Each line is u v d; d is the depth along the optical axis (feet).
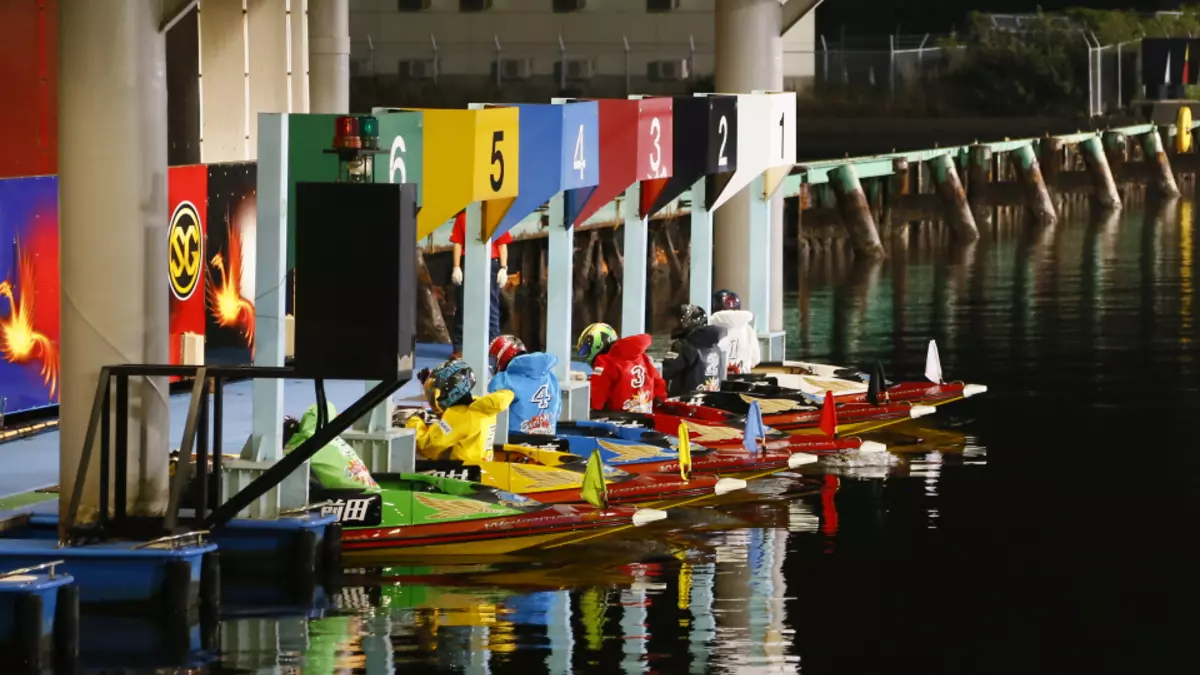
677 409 83.61
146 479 60.13
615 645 55.57
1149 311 144.97
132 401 59.77
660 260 170.40
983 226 237.66
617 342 83.66
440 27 269.85
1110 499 78.43
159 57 59.88
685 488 71.41
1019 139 278.26
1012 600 62.03
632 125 79.77
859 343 128.67
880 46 366.02
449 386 70.64
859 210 197.57
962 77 341.21
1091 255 195.52
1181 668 54.65
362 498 64.44
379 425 67.72
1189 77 336.90
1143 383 109.60
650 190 86.58
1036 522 74.02
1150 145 280.31
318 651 54.34
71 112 58.90
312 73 118.93
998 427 95.71
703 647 55.67
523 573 64.44
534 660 53.88
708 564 66.54
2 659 52.49
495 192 65.82
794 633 57.52
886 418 89.04
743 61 100.83
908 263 192.03
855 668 54.03
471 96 264.52
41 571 54.85
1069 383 110.01
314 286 53.57
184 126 109.60
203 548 57.36
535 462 72.28
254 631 56.44
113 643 54.90
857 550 68.95
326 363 53.83
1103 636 57.88
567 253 80.23
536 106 70.28
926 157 220.43
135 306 59.47
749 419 76.74
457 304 141.69
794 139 98.22
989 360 119.75
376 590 61.46
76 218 59.16
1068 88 342.23
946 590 63.31
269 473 57.88
